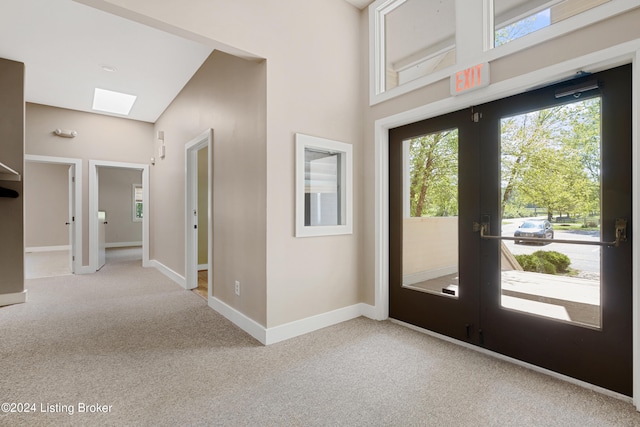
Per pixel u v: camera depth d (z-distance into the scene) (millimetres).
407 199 2867
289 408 1646
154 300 3658
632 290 1677
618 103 1721
